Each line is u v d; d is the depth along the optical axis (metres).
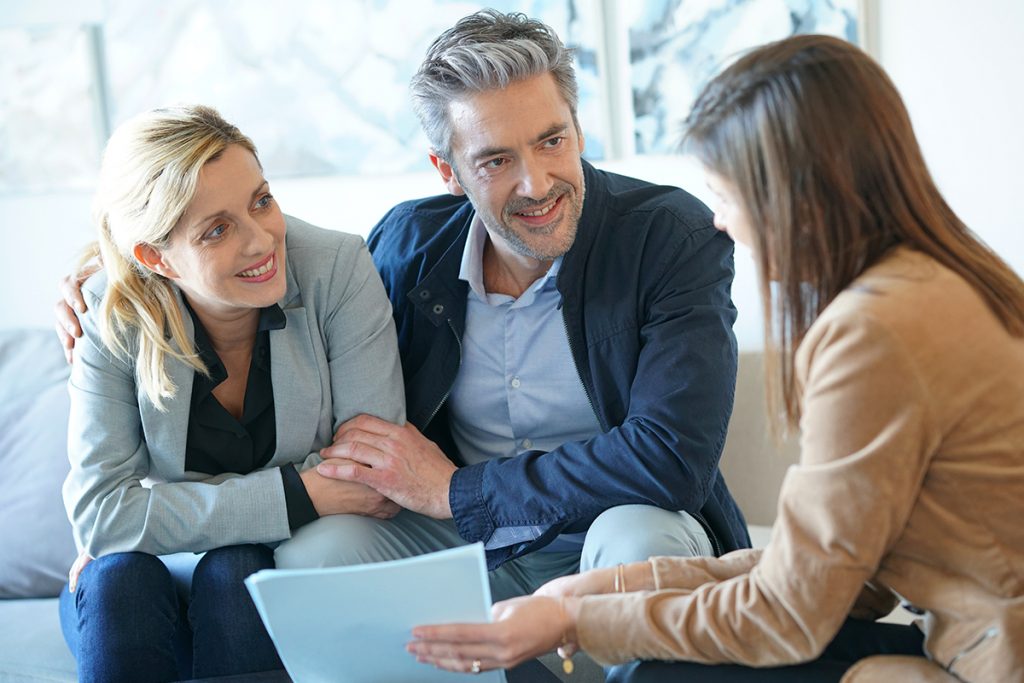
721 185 1.40
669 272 1.99
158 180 1.82
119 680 1.84
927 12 2.50
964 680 1.32
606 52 2.79
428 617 1.44
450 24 2.93
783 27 2.58
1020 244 2.52
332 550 1.93
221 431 2.06
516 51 1.87
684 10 2.67
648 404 1.91
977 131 2.51
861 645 1.51
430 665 1.51
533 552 2.16
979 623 1.30
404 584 1.39
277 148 3.17
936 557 1.33
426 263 2.19
